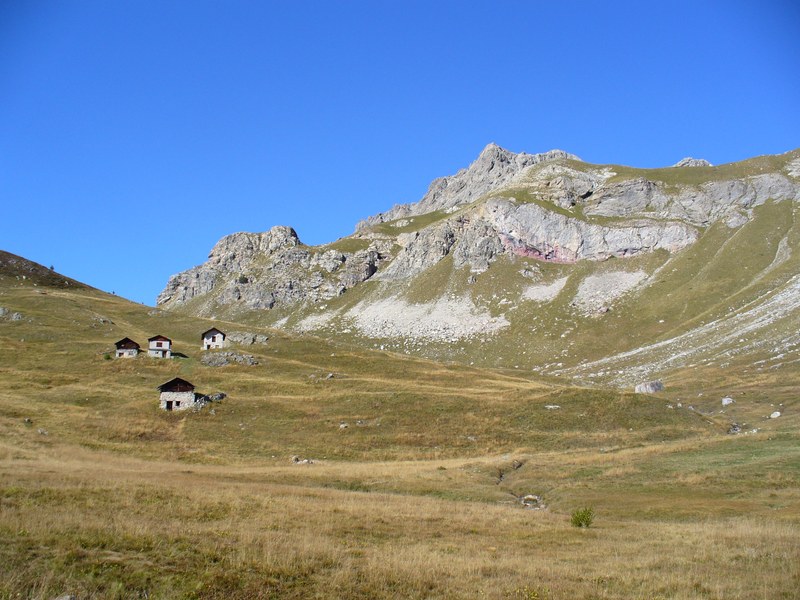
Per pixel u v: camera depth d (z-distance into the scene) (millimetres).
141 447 68812
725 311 181375
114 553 20469
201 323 166500
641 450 63031
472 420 85062
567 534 30766
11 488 30219
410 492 47875
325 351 138000
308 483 50031
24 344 120875
